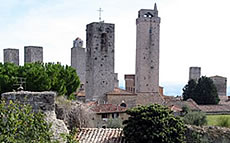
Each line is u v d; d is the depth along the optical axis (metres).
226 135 24.80
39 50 52.12
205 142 24.75
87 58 47.78
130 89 85.38
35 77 30.44
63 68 38.78
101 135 19.31
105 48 46.34
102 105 40.69
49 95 16.31
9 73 30.39
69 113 20.69
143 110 20.77
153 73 74.75
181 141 20.19
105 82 46.69
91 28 45.84
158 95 73.69
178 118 21.44
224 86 90.88
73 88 39.38
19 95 15.79
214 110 60.66
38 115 9.20
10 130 8.06
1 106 8.41
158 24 75.31
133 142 19.19
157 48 75.19
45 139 8.94
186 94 79.12
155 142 19.61
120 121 36.50
